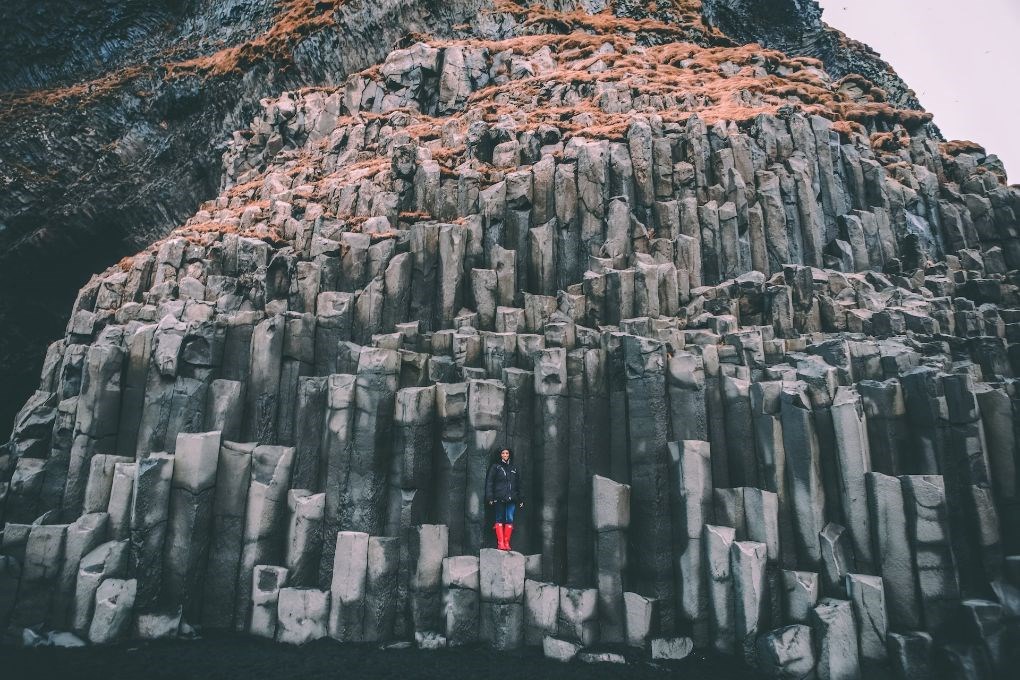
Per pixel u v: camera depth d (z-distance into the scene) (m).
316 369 17.91
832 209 23.70
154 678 11.38
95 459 15.44
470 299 19.92
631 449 14.62
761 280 19.53
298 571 14.31
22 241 35.59
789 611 12.59
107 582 13.43
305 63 39.03
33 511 17.14
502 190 21.84
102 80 41.03
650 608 13.05
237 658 12.46
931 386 13.64
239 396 16.83
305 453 16.02
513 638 13.05
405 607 13.73
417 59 34.56
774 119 24.50
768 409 14.17
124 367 17.41
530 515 15.27
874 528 12.85
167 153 39.53
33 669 11.77
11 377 36.38
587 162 22.02
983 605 11.91
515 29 41.69
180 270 21.84
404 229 22.45
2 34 40.69
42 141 36.81
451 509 14.74
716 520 13.70
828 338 17.59
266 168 33.69
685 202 21.88
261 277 20.06
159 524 14.16
